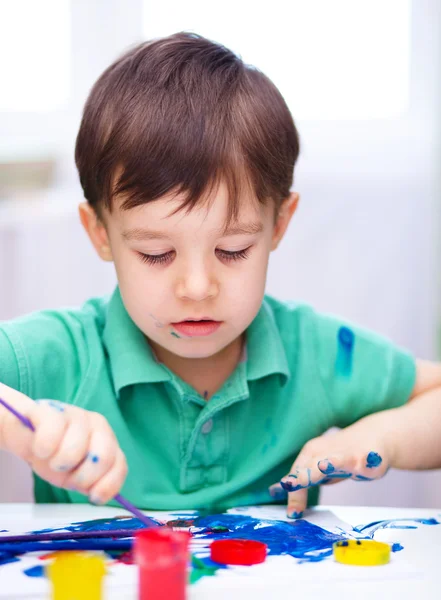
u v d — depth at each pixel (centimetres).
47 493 98
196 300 77
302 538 67
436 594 52
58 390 90
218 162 77
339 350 98
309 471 77
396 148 168
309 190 168
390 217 168
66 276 167
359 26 172
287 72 173
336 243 168
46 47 185
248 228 79
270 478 93
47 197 169
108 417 89
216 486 90
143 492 88
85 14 181
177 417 90
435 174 167
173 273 78
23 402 61
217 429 90
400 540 67
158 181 75
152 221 76
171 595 46
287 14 173
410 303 168
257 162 79
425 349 168
